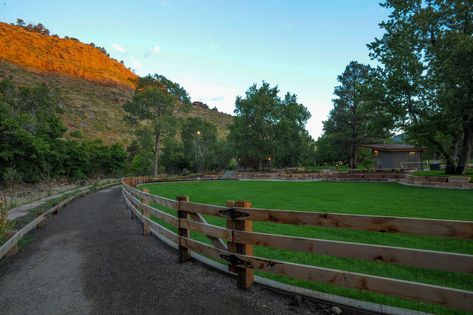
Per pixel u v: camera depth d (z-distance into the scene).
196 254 4.48
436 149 19.53
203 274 3.82
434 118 16.25
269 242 3.03
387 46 18.28
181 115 72.44
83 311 2.91
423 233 2.12
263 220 3.11
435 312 2.67
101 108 103.75
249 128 40.34
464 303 1.92
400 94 17.53
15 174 21.70
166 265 4.27
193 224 4.12
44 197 14.77
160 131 45.88
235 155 53.09
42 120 34.25
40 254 5.12
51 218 9.23
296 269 2.83
